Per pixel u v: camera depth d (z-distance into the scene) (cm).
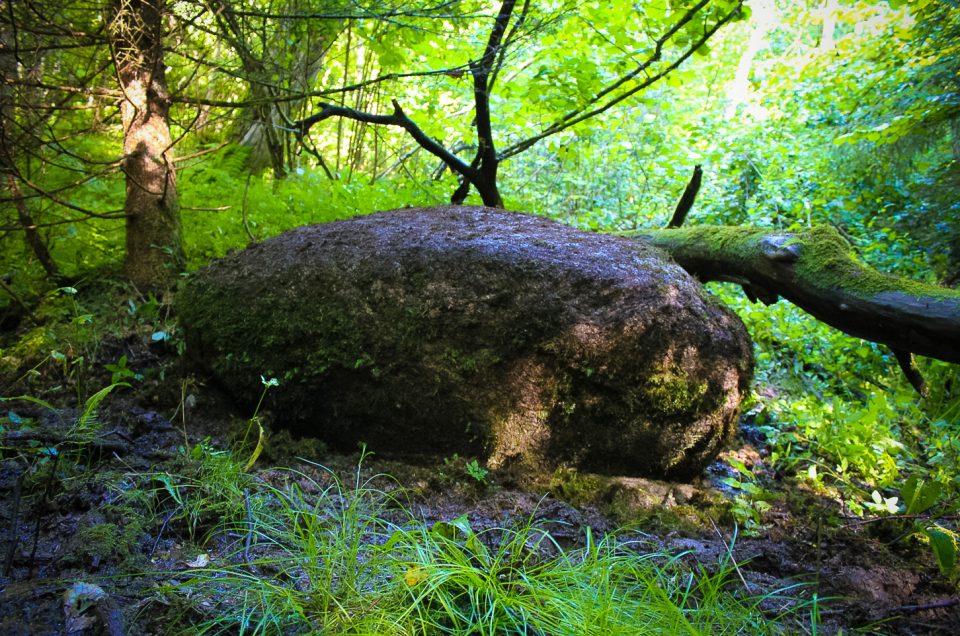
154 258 394
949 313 266
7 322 386
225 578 195
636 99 550
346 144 811
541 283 285
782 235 329
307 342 291
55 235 416
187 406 308
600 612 182
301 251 312
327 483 267
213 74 525
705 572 214
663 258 320
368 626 175
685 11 502
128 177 375
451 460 282
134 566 203
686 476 302
